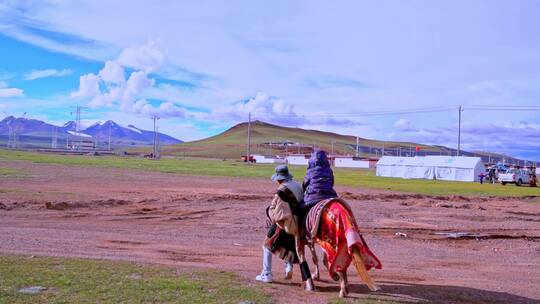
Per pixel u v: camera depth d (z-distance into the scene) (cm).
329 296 872
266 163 12444
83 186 3334
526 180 6378
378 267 821
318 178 908
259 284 927
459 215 2400
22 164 5928
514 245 1636
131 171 5406
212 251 1332
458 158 7431
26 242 1328
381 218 2191
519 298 923
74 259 1080
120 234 1569
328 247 851
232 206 2455
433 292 934
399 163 7844
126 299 791
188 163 9300
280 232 943
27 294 799
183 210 2270
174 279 917
